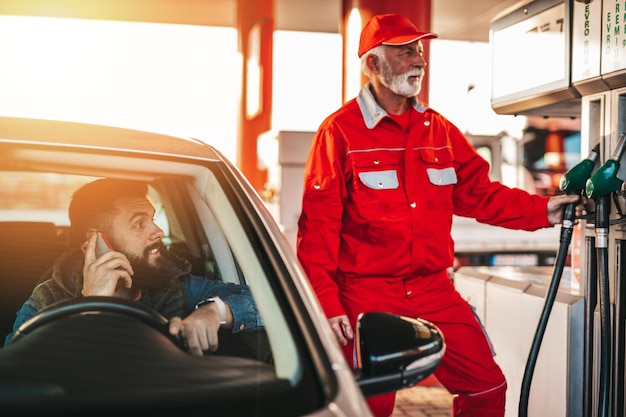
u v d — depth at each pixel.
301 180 6.75
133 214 1.71
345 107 2.77
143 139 1.79
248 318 1.40
